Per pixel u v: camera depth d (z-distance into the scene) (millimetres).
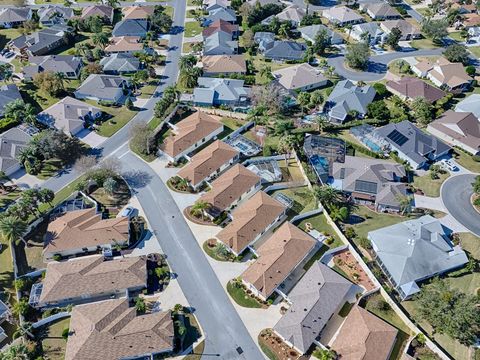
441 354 79812
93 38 178000
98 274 90875
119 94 152500
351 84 156000
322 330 85438
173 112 143250
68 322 86188
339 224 107812
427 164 127688
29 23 194625
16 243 102062
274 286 90312
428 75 169125
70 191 115625
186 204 112500
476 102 147000
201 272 96312
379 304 88750
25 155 119875
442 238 100750
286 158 127312
